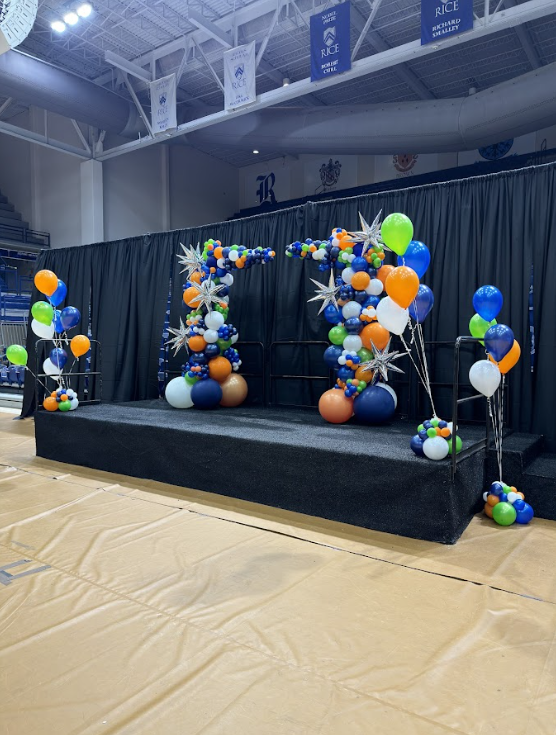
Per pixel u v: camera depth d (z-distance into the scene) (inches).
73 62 345.7
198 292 183.3
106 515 120.1
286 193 511.2
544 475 116.3
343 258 151.9
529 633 71.6
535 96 273.4
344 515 114.2
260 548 101.0
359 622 74.6
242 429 141.8
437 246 161.9
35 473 157.5
